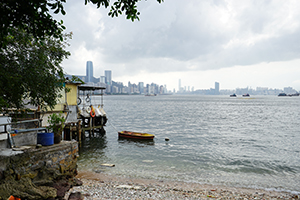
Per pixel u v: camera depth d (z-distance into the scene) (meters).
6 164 7.38
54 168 9.47
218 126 40.84
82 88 29.30
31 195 7.41
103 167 16.55
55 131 10.26
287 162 18.14
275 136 30.69
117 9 6.01
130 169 16.11
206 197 10.84
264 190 12.31
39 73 7.72
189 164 17.53
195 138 29.11
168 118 54.47
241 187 12.74
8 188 7.06
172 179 14.02
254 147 23.81
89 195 9.62
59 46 8.71
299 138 29.22
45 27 5.20
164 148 23.31
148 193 11.00
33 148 8.78
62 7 4.91
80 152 21.70
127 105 116.94
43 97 8.41
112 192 10.69
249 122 46.91
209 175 14.92
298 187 12.88
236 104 133.25
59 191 8.84
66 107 20.62
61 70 8.77
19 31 7.21
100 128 32.41
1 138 8.44
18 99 7.51
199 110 83.62
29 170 8.27
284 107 102.50
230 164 17.58
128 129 37.28
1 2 4.55
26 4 4.63
